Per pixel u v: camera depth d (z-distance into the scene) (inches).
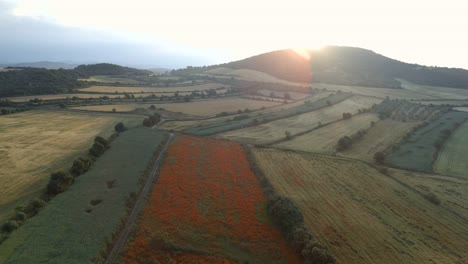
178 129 3508.9
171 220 1640.0
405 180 2327.8
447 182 2332.7
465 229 1695.4
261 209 1801.2
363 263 1355.8
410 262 1384.1
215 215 1710.1
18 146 2763.3
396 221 1743.4
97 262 1278.3
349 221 1713.8
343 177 2340.1
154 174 2246.6
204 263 1322.6
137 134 3181.6
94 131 3316.9
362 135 3427.7
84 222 1544.0
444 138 3440.0
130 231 1536.7
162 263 1311.5
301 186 2149.4
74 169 2123.5
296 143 3112.7
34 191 1897.1
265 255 1395.2
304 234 1441.9
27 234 1414.9
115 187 1947.6
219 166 2433.6
